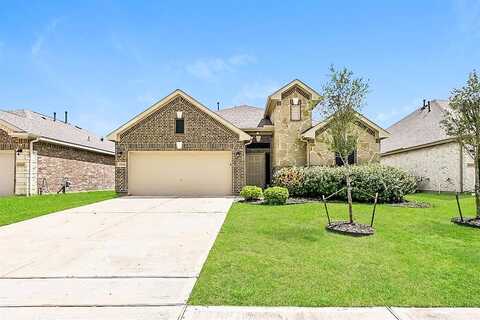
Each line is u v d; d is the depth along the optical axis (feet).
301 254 20.92
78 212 39.63
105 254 21.33
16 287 15.89
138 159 61.77
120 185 60.54
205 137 60.85
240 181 60.70
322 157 60.80
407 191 47.80
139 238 25.72
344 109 29.07
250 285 15.96
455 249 22.20
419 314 13.25
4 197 57.31
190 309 13.61
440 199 51.31
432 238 25.11
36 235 26.96
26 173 60.49
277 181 55.67
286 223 30.66
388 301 14.35
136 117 60.49
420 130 75.56
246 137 60.80
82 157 78.02
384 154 86.94
